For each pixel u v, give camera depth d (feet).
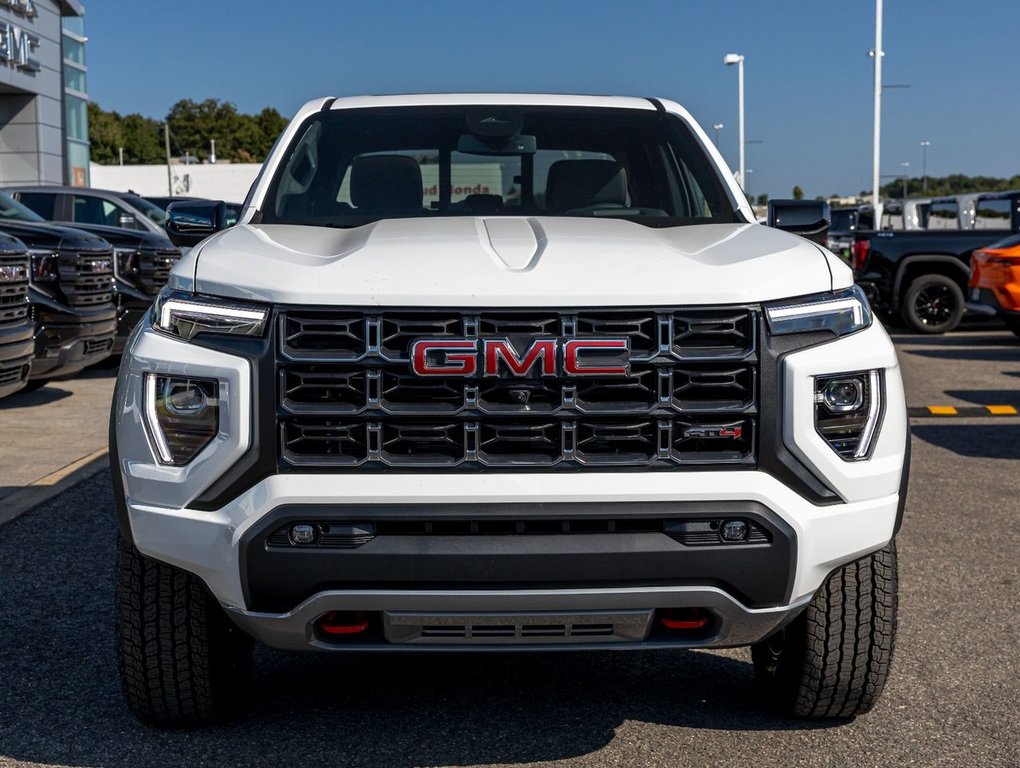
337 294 9.78
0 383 27.02
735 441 9.88
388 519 9.62
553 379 9.74
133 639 10.89
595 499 9.66
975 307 49.70
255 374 9.75
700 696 12.60
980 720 11.84
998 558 17.85
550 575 9.67
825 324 10.11
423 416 9.70
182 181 235.61
